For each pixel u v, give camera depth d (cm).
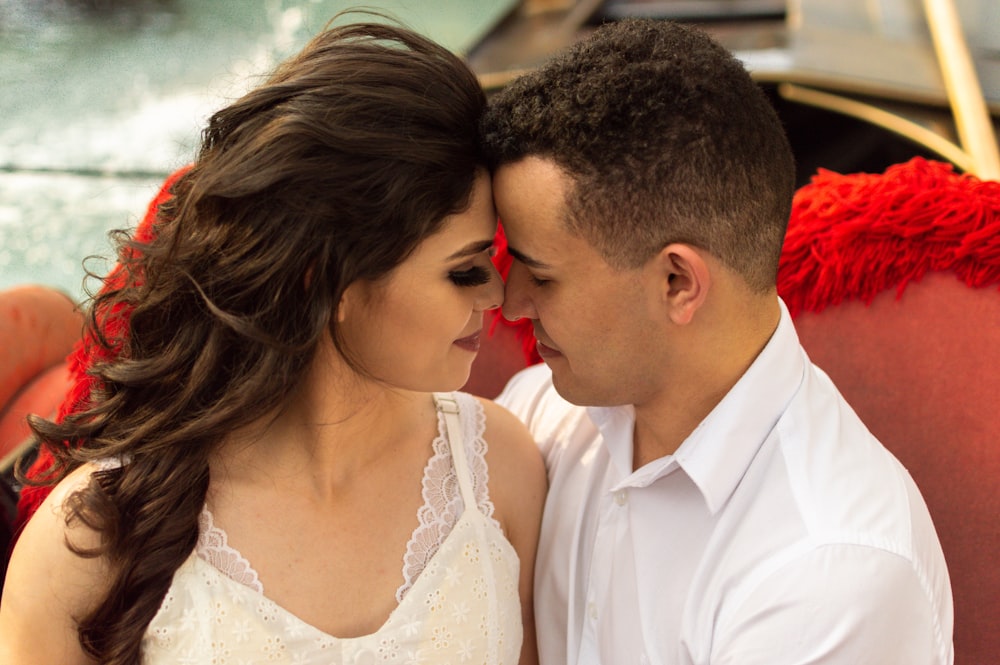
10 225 250
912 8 235
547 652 116
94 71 312
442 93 87
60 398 155
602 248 93
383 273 86
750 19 251
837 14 242
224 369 92
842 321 131
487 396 149
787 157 98
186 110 287
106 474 95
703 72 90
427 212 85
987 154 195
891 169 133
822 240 130
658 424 107
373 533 100
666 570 105
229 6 346
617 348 99
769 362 101
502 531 110
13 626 95
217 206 85
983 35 221
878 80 214
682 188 89
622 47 92
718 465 100
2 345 158
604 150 89
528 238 94
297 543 98
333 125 81
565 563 114
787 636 93
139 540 92
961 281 127
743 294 97
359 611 98
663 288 95
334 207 82
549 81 92
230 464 98
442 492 105
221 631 93
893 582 93
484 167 92
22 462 134
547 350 105
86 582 94
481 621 103
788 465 100
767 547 97
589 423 120
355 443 99
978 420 124
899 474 104
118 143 278
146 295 94
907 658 95
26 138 279
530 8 286
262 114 84
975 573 122
